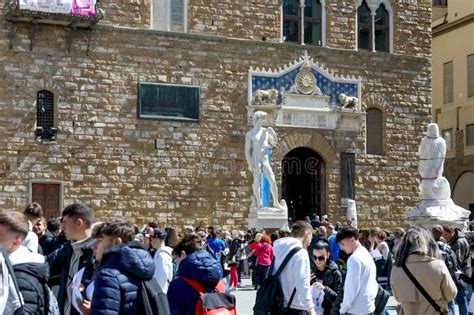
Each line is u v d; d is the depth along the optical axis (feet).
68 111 127.34
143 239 66.69
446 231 81.66
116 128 130.00
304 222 47.93
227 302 39.34
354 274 46.68
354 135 147.02
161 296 32.24
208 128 136.05
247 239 122.11
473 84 192.95
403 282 40.83
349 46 148.46
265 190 133.28
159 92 133.08
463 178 197.06
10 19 123.65
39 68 125.90
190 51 135.64
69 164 126.82
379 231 73.10
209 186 135.54
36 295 32.91
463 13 196.44
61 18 123.95
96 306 30.71
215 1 138.51
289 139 141.69
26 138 124.57
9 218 33.55
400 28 153.48
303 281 45.55
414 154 152.66
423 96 153.99
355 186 146.92
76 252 38.86
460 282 72.84
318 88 144.46
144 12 133.28
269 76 140.77
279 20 142.82
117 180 129.59
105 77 129.80
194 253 40.45
